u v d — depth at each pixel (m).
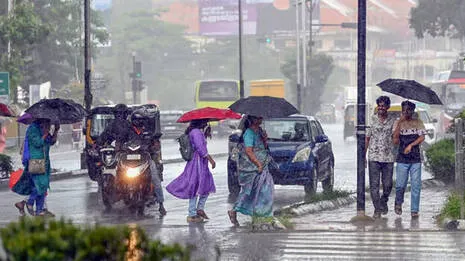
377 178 25.75
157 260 8.46
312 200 29.16
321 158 34.75
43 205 26.88
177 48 187.12
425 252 19.88
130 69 178.62
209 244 21.42
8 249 7.98
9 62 64.94
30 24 61.28
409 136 25.47
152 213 28.69
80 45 107.69
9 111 30.88
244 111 24.25
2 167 43.00
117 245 8.27
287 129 34.56
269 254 19.81
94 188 38.84
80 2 108.00
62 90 96.62
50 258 7.86
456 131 24.64
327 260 18.94
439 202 29.92
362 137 25.27
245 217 27.47
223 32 193.50
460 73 79.50
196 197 26.11
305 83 109.31
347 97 142.38
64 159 63.34
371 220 25.12
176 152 69.31
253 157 24.22
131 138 27.80
